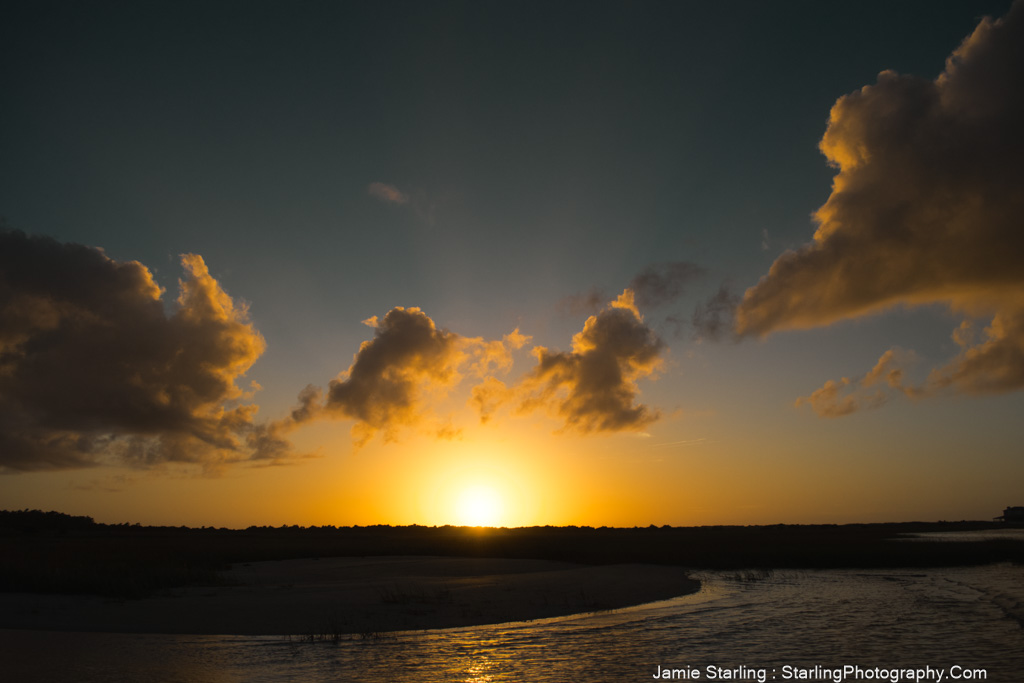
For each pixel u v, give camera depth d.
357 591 28.38
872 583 31.58
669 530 137.50
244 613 22.28
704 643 17.09
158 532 120.62
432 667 14.54
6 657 15.53
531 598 26.58
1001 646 16.44
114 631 19.19
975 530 119.69
